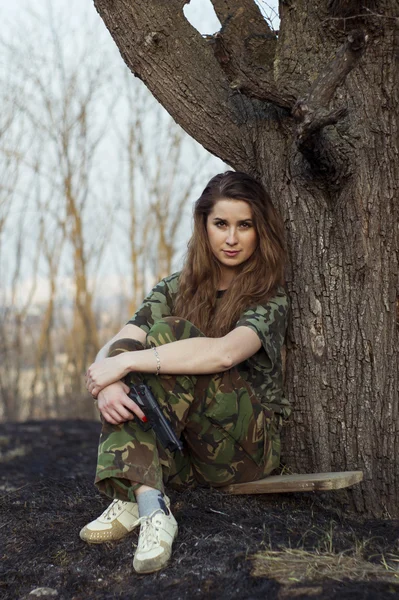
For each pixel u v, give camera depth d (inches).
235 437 103.2
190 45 120.1
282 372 116.3
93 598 89.2
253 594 82.6
